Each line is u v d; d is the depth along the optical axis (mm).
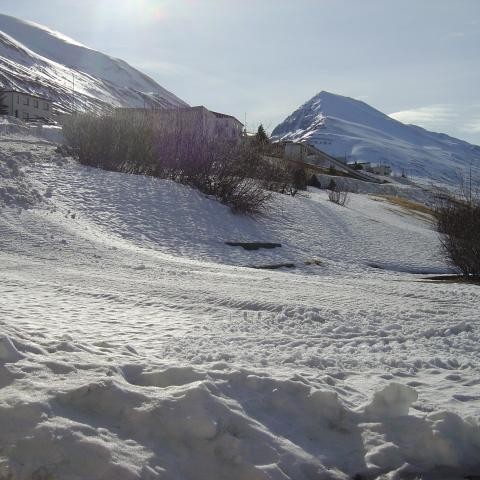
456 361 6133
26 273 11133
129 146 26312
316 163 79312
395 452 3932
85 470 3285
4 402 3646
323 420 4227
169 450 3627
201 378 4453
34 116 111938
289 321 7879
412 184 93875
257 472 3492
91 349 5215
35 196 19828
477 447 4043
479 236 19891
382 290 11617
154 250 18188
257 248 21359
